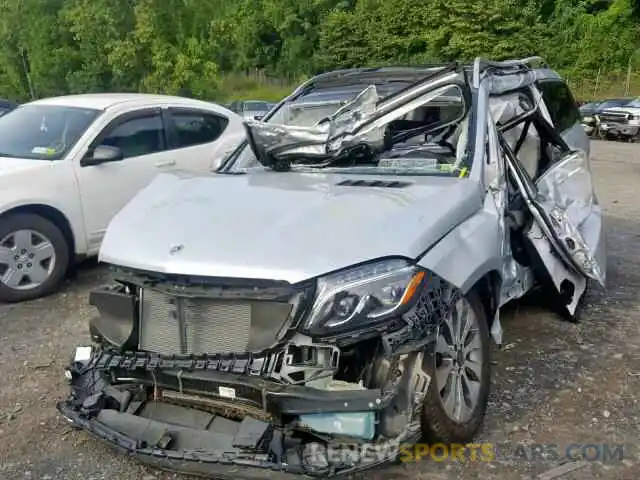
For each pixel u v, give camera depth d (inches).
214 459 122.6
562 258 196.5
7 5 1502.2
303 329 123.6
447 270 134.1
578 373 181.6
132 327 139.2
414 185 154.8
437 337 131.8
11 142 277.3
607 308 228.8
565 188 209.8
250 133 181.0
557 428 154.9
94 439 155.4
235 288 128.6
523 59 228.7
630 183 519.5
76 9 1255.5
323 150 174.2
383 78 215.6
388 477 136.6
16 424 162.2
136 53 1168.8
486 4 1598.2
